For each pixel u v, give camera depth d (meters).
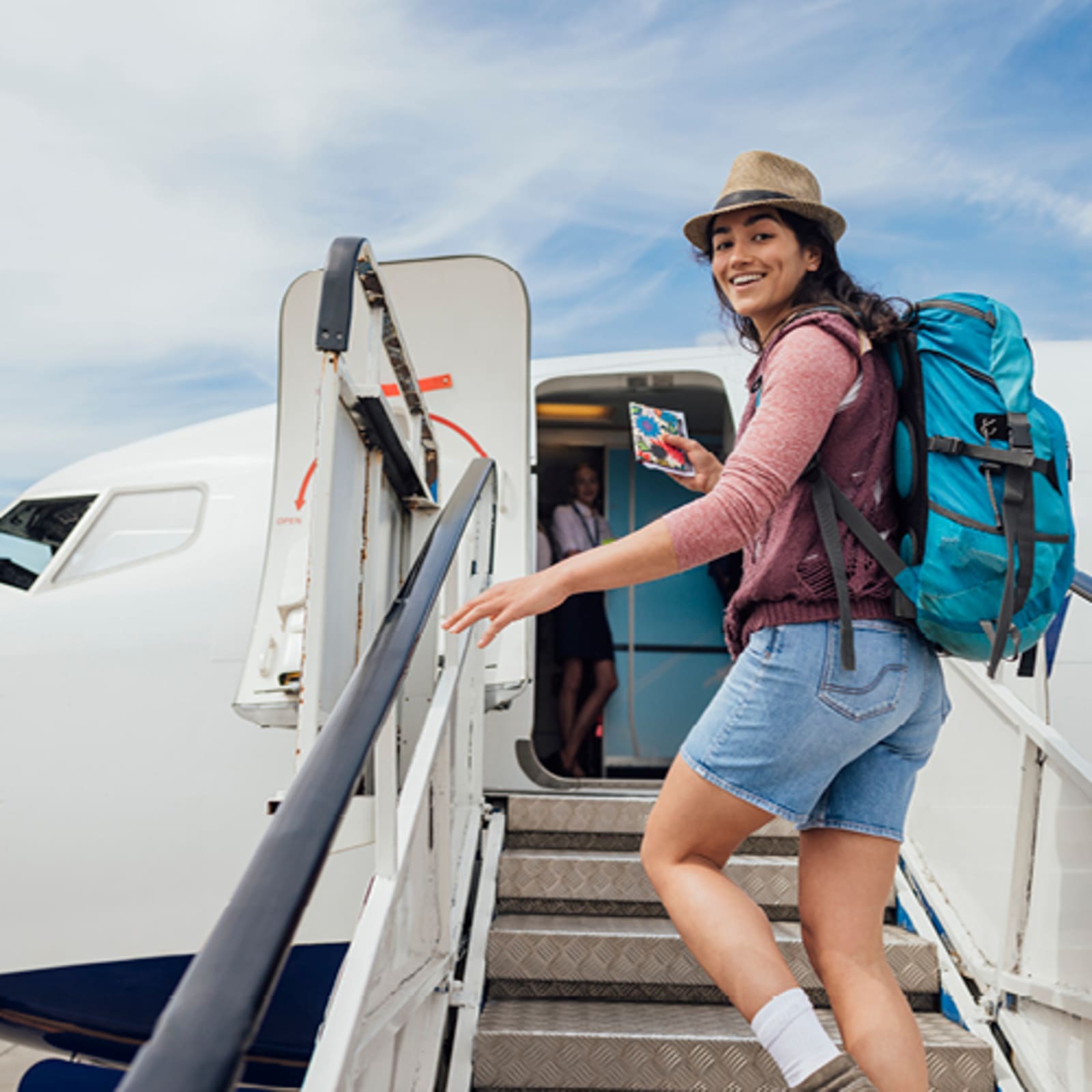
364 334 3.12
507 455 3.22
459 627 1.29
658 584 5.12
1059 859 2.27
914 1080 1.37
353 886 3.09
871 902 1.52
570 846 3.35
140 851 3.20
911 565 1.41
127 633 3.40
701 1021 2.41
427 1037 1.93
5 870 3.18
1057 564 1.43
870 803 1.54
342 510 2.00
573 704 4.82
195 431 4.05
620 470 5.37
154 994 3.14
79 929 3.15
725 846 1.49
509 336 3.28
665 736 4.95
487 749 3.75
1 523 3.81
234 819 3.22
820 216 1.58
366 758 1.10
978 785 2.68
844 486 1.45
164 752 3.28
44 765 3.27
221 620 3.42
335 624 1.95
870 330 1.46
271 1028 3.05
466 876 2.40
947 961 2.62
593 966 2.63
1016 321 1.46
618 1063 2.21
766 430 1.34
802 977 2.63
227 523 3.61
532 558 3.50
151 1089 0.63
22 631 3.41
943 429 1.41
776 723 1.41
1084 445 3.54
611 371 4.50
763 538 1.50
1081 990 2.13
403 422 2.80
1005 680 3.12
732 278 1.60
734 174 1.62
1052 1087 2.22
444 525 1.83
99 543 3.67
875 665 1.41
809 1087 1.23
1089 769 2.15
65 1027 3.20
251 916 0.81
